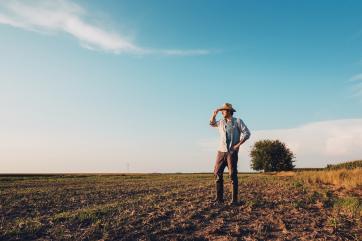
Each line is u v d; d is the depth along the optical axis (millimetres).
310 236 6695
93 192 15742
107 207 9828
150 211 9062
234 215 8523
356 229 7281
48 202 12148
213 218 8195
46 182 26609
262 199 11000
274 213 8711
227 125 9695
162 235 6812
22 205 11391
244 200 10648
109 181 27453
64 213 9125
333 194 12945
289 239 6574
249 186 16359
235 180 9805
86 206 11156
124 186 19859
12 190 17547
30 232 7086
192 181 24359
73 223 7773
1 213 9859
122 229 7117
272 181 20141
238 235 6836
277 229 7273
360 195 12625
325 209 9406
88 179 32625
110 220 7945
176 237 6625
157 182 23922
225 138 9711
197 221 7859
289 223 7711
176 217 8273
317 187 15578
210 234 6875
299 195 12141
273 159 74250
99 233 6906
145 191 15859
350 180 16562
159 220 7996
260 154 75688
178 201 10820
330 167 40562
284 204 10016
